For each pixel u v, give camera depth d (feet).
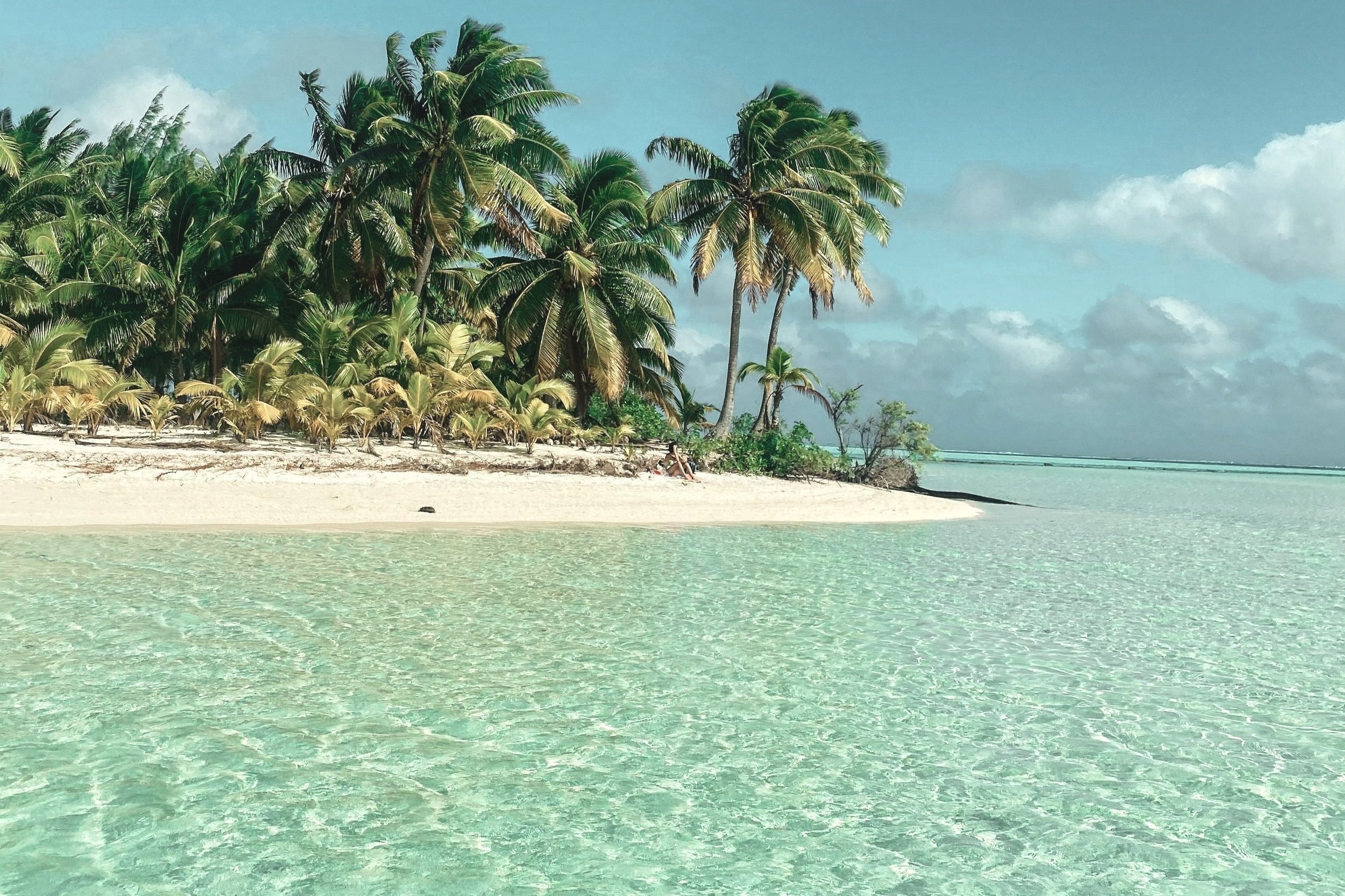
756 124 104.42
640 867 15.08
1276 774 20.17
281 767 18.53
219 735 20.07
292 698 22.85
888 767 20.03
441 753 19.74
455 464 78.89
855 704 24.50
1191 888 14.98
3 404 73.87
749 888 14.56
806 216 100.07
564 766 19.33
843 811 17.66
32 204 105.50
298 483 65.46
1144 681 27.84
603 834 16.25
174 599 33.22
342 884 14.07
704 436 113.50
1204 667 29.78
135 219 109.81
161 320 100.07
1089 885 15.03
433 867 14.75
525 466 82.74
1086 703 25.26
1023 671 28.58
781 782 18.99
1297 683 28.02
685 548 53.83
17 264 97.35
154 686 23.24
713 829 16.65
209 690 23.09
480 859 15.08
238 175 116.67
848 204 112.06
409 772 18.57
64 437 74.08
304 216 98.27
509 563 45.27
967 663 29.45
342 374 85.30
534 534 56.34
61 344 80.84
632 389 121.39
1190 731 23.04
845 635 32.73
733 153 107.55
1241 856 16.21
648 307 106.52
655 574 44.01
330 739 20.21
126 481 60.23
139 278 94.38
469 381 90.48
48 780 17.35
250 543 46.96
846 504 85.40
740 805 17.79
